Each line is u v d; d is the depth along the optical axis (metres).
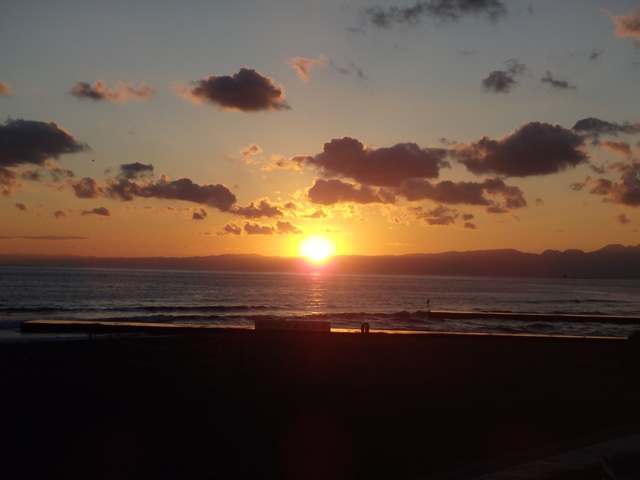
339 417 14.77
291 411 15.37
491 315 62.19
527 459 10.51
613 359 28.31
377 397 17.62
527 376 22.53
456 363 26.03
